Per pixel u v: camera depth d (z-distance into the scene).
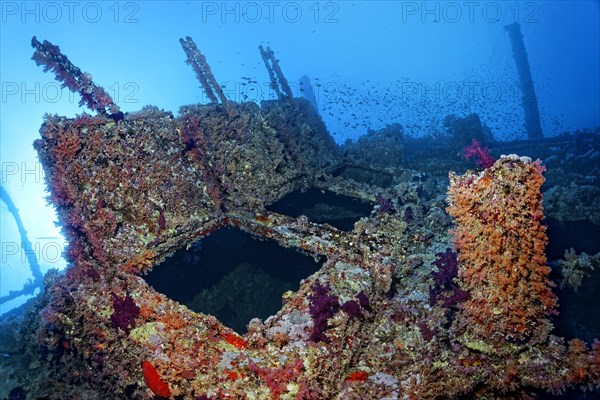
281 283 7.37
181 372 3.75
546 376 3.54
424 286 5.12
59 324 4.82
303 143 9.40
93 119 5.52
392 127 17.69
